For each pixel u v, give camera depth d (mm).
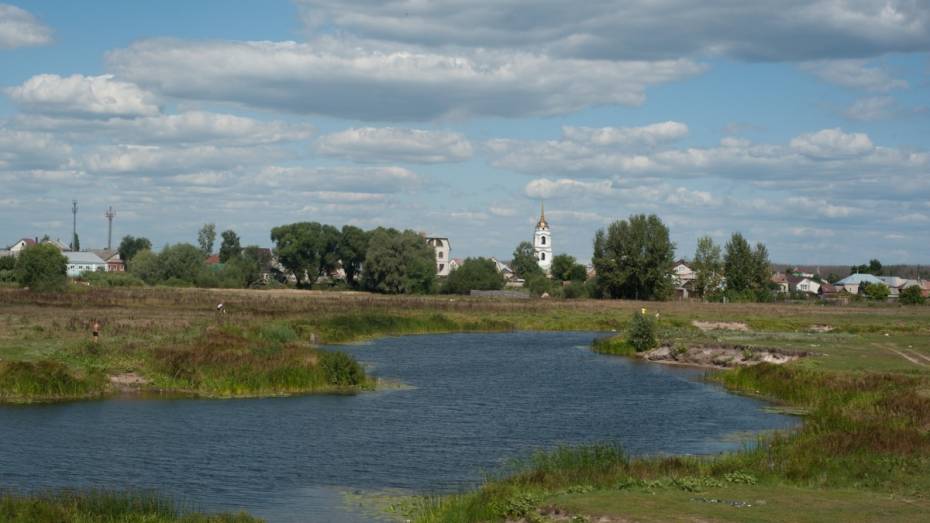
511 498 21391
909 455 26109
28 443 32094
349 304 112125
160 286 161500
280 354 50438
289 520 23234
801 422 38938
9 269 157750
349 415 39906
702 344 68250
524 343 84750
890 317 111812
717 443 34094
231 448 32188
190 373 46188
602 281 164250
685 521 18750
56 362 44344
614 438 35250
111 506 22203
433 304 121938
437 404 43969
